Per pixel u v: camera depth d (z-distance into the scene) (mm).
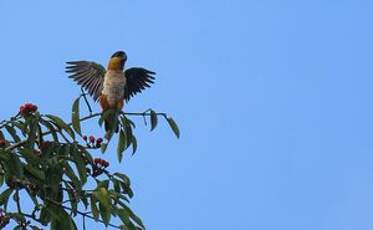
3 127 9602
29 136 9281
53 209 9227
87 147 10492
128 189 9922
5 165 8906
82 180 9273
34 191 9305
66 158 9414
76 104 10016
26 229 9172
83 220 9188
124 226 9188
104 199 9031
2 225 9062
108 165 9922
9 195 9141
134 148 10578
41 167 9320
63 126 9523
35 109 9633
